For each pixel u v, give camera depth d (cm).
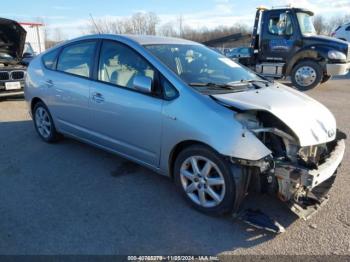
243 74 396
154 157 339
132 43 364
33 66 501
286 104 305
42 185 366
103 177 385
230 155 270
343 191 354
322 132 297
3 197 338
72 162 427
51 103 462
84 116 410
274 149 283
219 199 294
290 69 1048
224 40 1510
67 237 276
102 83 382
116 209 318
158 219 303
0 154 456
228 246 267
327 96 917
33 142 505
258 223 282
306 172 260
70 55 438
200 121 288
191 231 286
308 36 1002
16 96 884
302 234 282
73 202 330
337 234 282
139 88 326
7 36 823
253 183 288
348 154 458
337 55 963
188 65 355
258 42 1107
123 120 356
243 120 280
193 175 311
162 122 317
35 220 299
